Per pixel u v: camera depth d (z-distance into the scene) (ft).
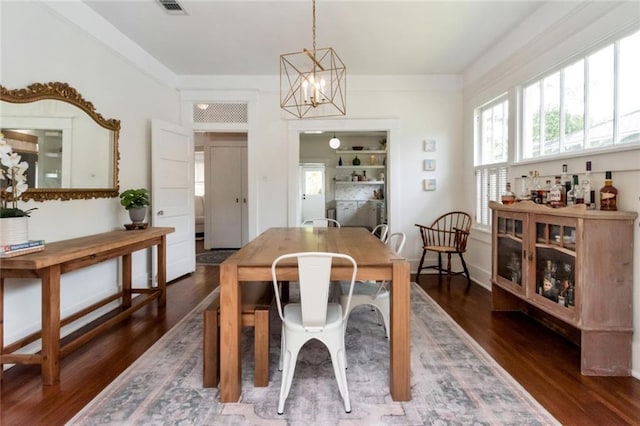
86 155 8.93
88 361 6.88
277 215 14.61
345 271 5.66
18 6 6.97
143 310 10.03
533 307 9.21
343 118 14.43
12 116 6.86
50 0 7.66
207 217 21.18
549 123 9.02
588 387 5.89
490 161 12.42
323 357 7.10
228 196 21.24
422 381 6.12
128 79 10.92
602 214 6.13
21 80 7.07
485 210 12.62
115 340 7.90
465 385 5.98
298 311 6.14
